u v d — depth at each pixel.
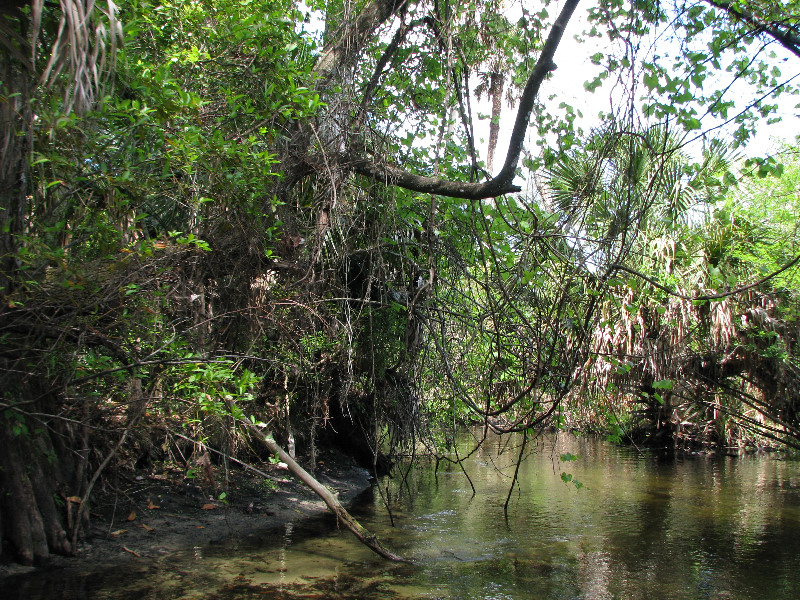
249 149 5.49
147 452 8.02
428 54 7.75
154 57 5.93
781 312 12.62
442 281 7.35
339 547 6.52
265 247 6.31
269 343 7.41
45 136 4.72
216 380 5.05
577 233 5.65
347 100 6.90
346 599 4.99
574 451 15.55
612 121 5.26
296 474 5.88
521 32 6.86
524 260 5.93
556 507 8.88
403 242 7.19
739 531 7.62
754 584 5.61
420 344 7.74
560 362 6.02
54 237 5.09
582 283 5.96
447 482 10.76
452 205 7.13
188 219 6.12
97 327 5.04
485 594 5.24
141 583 5.12
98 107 4.76
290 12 7.12
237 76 6.35
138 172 5.24
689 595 5.33
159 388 6.02
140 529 6.51
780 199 13.15
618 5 5.80
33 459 5.41
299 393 9.27
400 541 6.84
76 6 4.20
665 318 12.34
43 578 5.10
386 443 11.82
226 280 6.59
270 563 5.87
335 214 6.57
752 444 16.08
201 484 7.43
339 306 7.18
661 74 5.41
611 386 7.94
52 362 4.79
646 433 17.47
